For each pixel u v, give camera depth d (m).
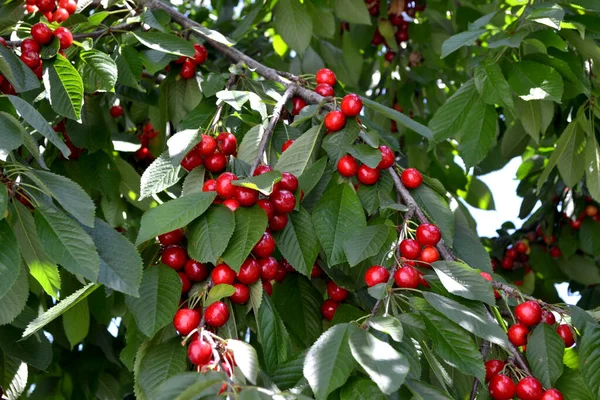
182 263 1.12
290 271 1.29
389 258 1.17
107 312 1.49
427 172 1.94
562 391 1.09
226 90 1.30
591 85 1.48
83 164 1.49
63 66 1.28
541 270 1.95
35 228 1.09
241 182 1.09
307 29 1.61
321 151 1.28
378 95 2.18
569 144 1.47
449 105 1.36
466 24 1.95
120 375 1.70
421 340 1.07
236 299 1.10
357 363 1.01
